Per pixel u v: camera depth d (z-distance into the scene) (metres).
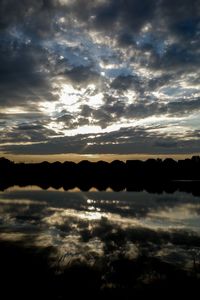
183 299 12.02
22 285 13.19
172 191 59.62
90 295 12.33
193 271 14.98
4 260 16.30
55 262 16.12
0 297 12.09
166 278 14.12
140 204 38.69
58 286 13.15
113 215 30.39
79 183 85.31
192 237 21.59
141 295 12.37
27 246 19.00
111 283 13.51
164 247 19.11
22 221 26.97
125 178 109.25
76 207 35.91
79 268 15.28
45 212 32.06
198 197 47.47
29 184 80.06
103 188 66.75
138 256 17.30
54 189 62.91
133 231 23.47
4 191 56.81
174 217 29.25
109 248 18.86
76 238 21.28
